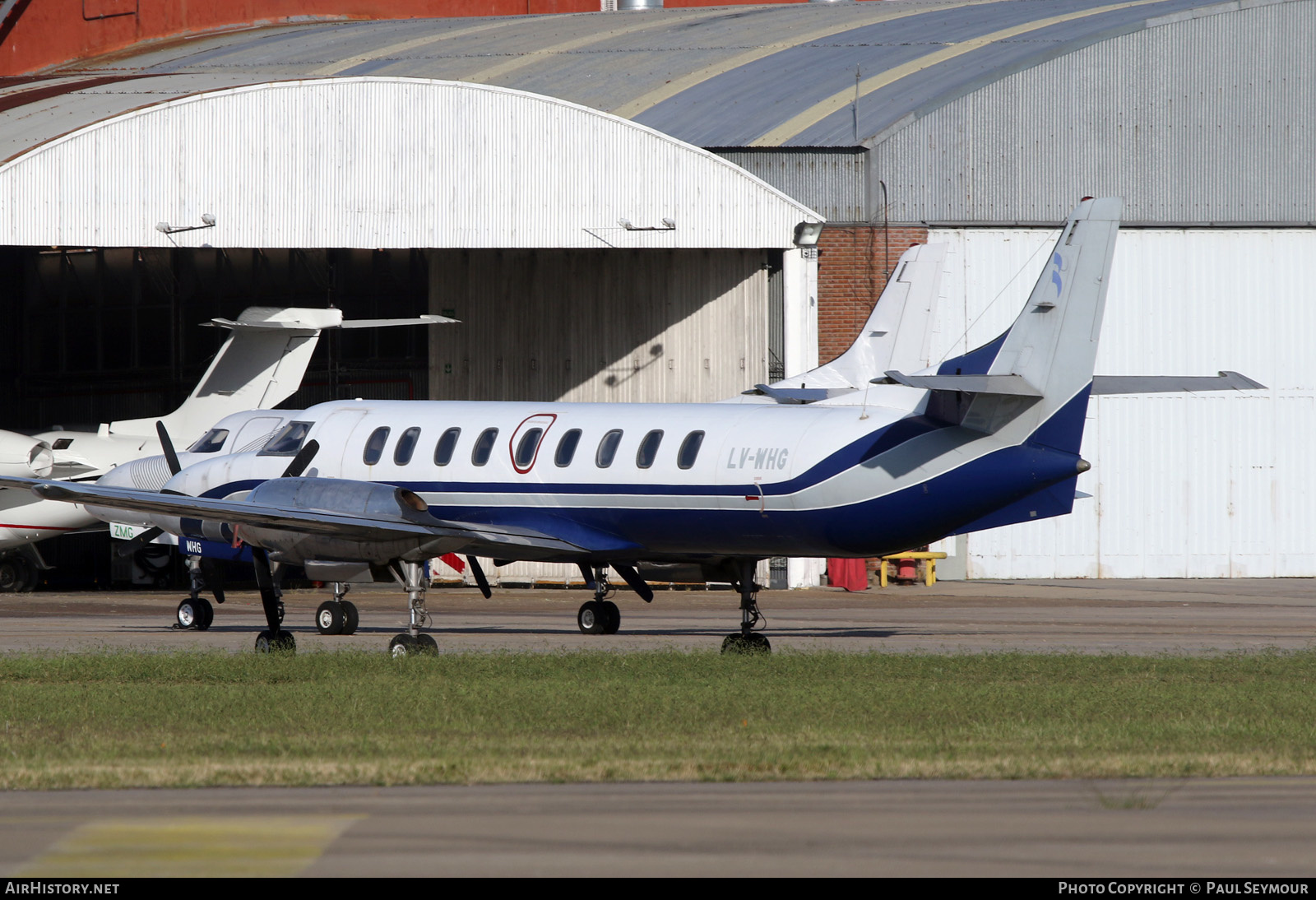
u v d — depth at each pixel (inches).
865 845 1149.1
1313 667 2481.5
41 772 1465.3
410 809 1293.1
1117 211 2748.5
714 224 4845.0
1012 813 1269.7
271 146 4566.9
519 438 3240.7
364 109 4648.1
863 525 2913.4
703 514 3031.5
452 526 2898.6
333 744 1657.2
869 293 5393.7
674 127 5679.1
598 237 4790.8
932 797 1346.0
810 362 4995.1
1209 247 5659.5
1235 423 5644.7
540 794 1365.7
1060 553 5590.6
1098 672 2412.6
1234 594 4881.9
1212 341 5654.5
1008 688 2183.8
